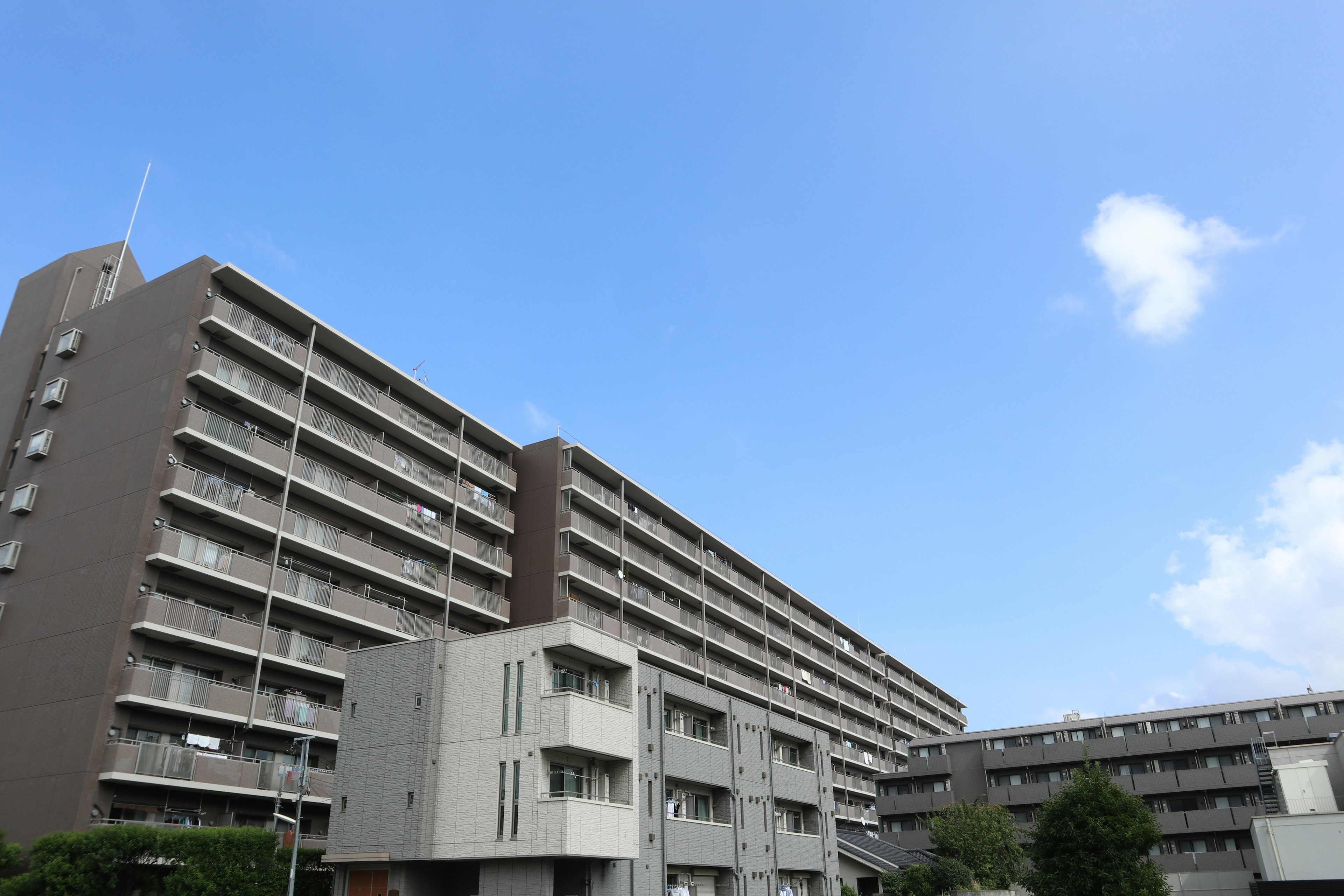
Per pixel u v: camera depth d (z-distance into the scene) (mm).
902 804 85938
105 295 48000
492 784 31047
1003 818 65875
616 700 35438
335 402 47625
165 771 34375
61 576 38156
